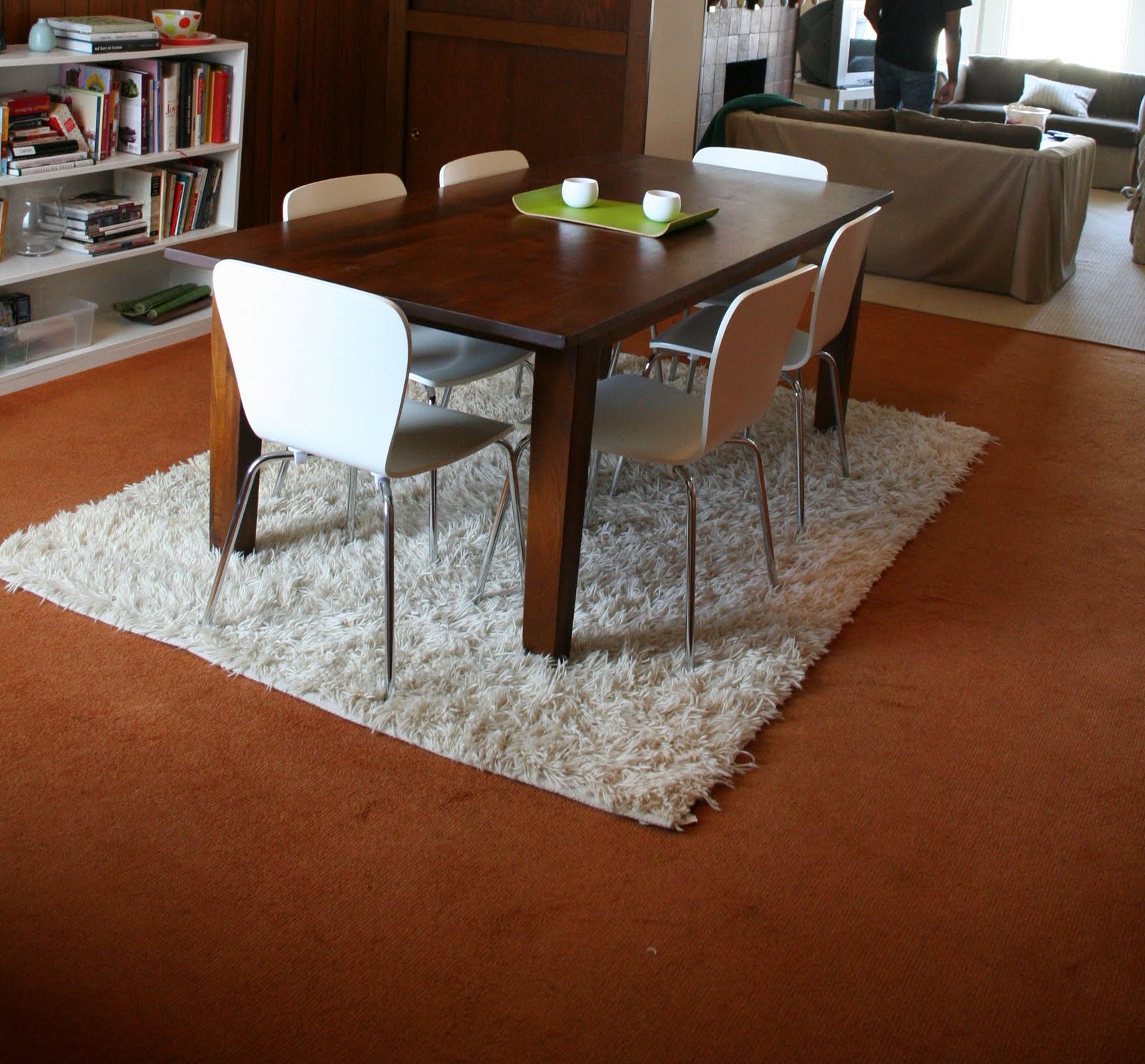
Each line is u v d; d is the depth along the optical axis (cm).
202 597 273
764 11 743
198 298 454
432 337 319
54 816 211
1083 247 682
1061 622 296
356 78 552
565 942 192
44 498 317
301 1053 169
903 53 695
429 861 207
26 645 256
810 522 331
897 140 578
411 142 581
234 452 278
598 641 268
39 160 376
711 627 277
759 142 613
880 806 228
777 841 217
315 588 279
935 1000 185
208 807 215
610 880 205
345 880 201
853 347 380
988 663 276
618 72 525
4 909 191
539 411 238
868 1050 176
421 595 280
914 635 286
